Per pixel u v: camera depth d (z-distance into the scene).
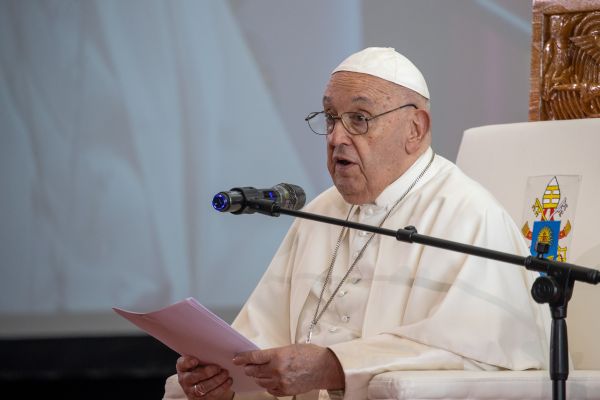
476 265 10.65
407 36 19.78
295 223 12.98
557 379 8.84
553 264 8.84
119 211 21.33
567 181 12.17
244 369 10.09
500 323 10.32
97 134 21.47
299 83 20.48
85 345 21.61
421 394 9.27
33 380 21.77
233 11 20.83
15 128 21.80
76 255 21.55
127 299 21.33
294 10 20.48
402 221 11.61
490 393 9.52
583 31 13.16
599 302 11.63
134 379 22.00
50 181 21.67
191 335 9.99
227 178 20.86
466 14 19.45
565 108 13.24
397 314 11.02
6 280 21.81
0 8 21.84
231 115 20.83
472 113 19.45
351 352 9.95
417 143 11.73
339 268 12.00
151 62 21.20
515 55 19.27
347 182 11.64
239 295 20.81
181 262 21.03
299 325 12.00
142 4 21.25
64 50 21.62
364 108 11.34
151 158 21.19
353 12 20.12
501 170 12.73
